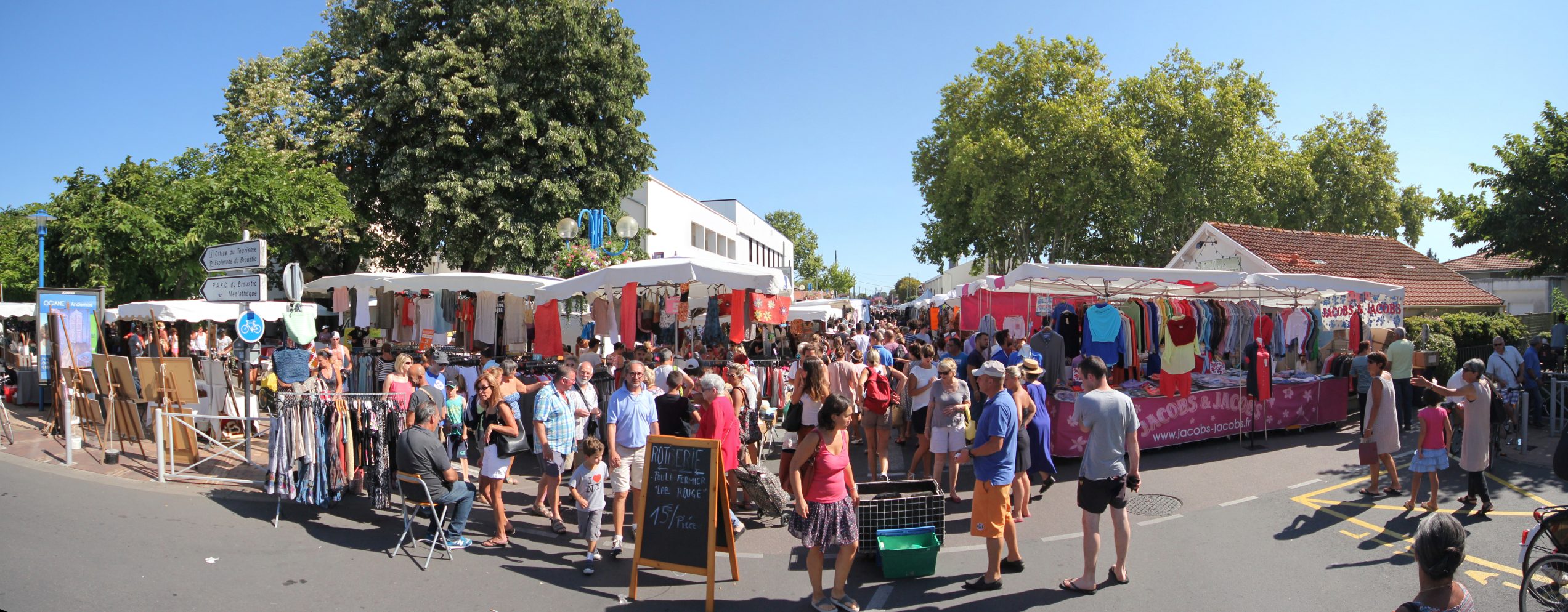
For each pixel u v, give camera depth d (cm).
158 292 1565
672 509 546
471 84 1978
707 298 1262
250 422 859
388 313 1312
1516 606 507
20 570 549
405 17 2047
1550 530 484
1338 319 1291
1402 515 711
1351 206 3434
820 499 506
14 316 1795
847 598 520
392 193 1983
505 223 1975
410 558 622
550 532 705
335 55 2136
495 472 662
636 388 663
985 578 552
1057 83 3047
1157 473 891
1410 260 2158
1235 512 733
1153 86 3061
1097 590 545
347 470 711
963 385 789
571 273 1627
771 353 1474
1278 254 1927
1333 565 588
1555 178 1655
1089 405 544
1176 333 993
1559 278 2806
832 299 2952
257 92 2039
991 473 546
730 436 667
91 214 1377
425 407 636
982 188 3050
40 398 1362
